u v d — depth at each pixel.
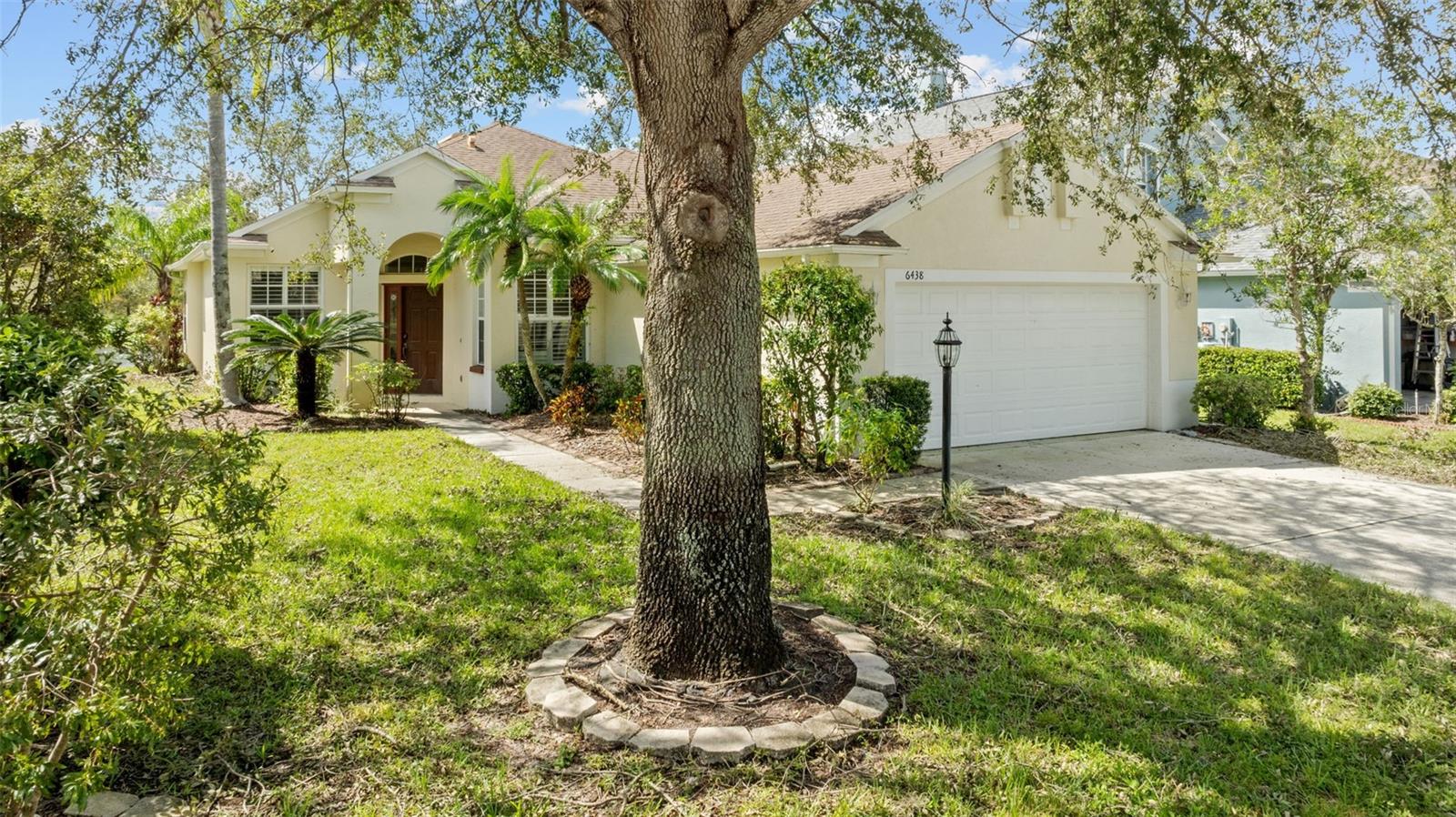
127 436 3.12
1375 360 16.67
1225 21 6.59
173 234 23.44
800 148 10.05
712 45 4.30
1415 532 7.93
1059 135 8.32
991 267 12.09
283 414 14.90
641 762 3.85
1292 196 12.23
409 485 9.31
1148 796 3.65
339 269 15.52
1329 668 4.99
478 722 4.26
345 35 7.68
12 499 3.55
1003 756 3.94
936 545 7.35
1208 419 14.34
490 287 15.67
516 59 8.42
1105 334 13.43
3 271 9.82
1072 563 6.92
